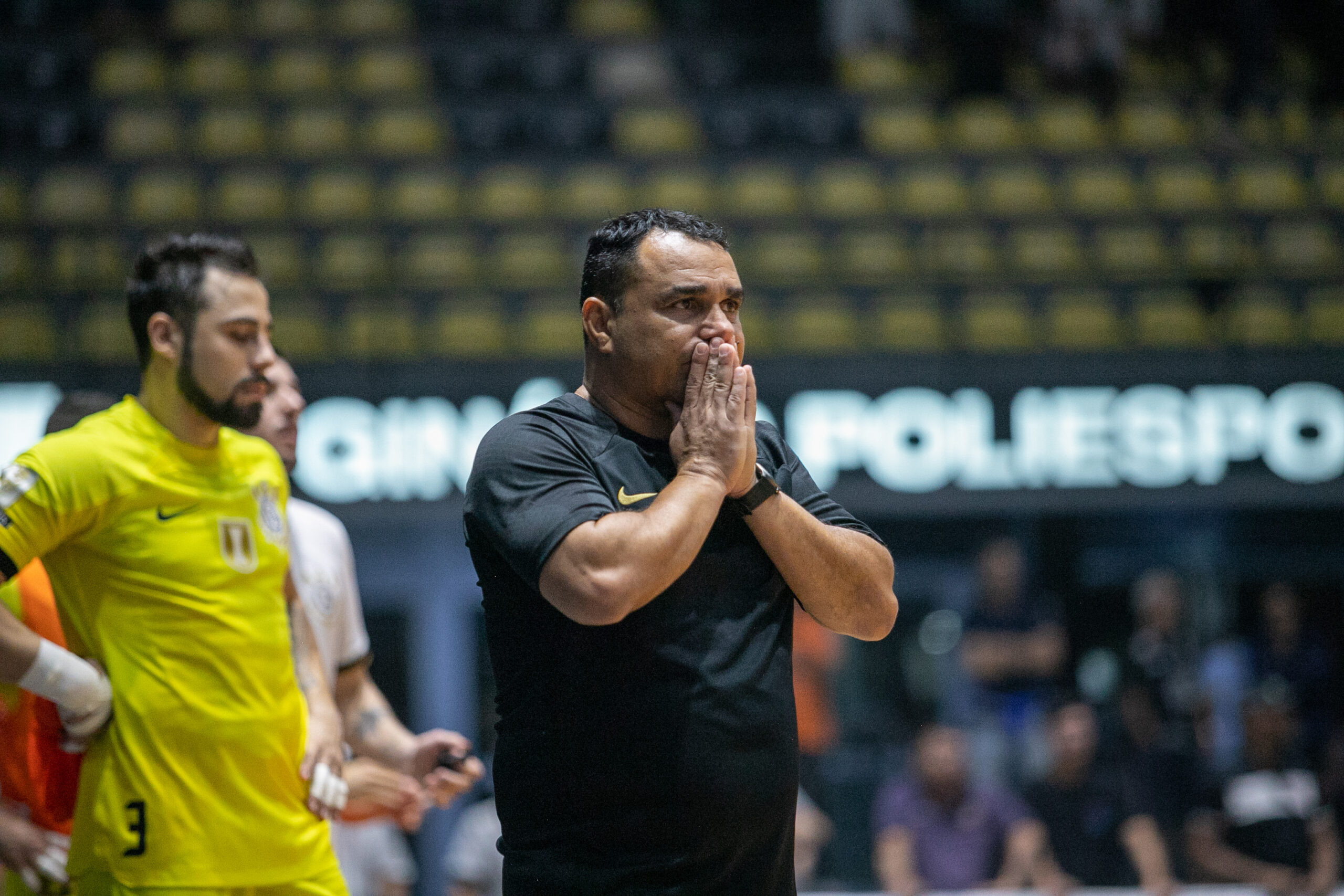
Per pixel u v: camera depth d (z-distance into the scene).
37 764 7.84
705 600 6.30
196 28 35.22
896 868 20.17
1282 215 33.03
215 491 7.82
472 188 32.50
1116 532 29.42
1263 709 21.83
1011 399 25.78
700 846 6.15
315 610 9.98
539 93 34.28
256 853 7.68
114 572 7.53
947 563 29.23
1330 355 26.64
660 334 6.45
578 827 6.22
